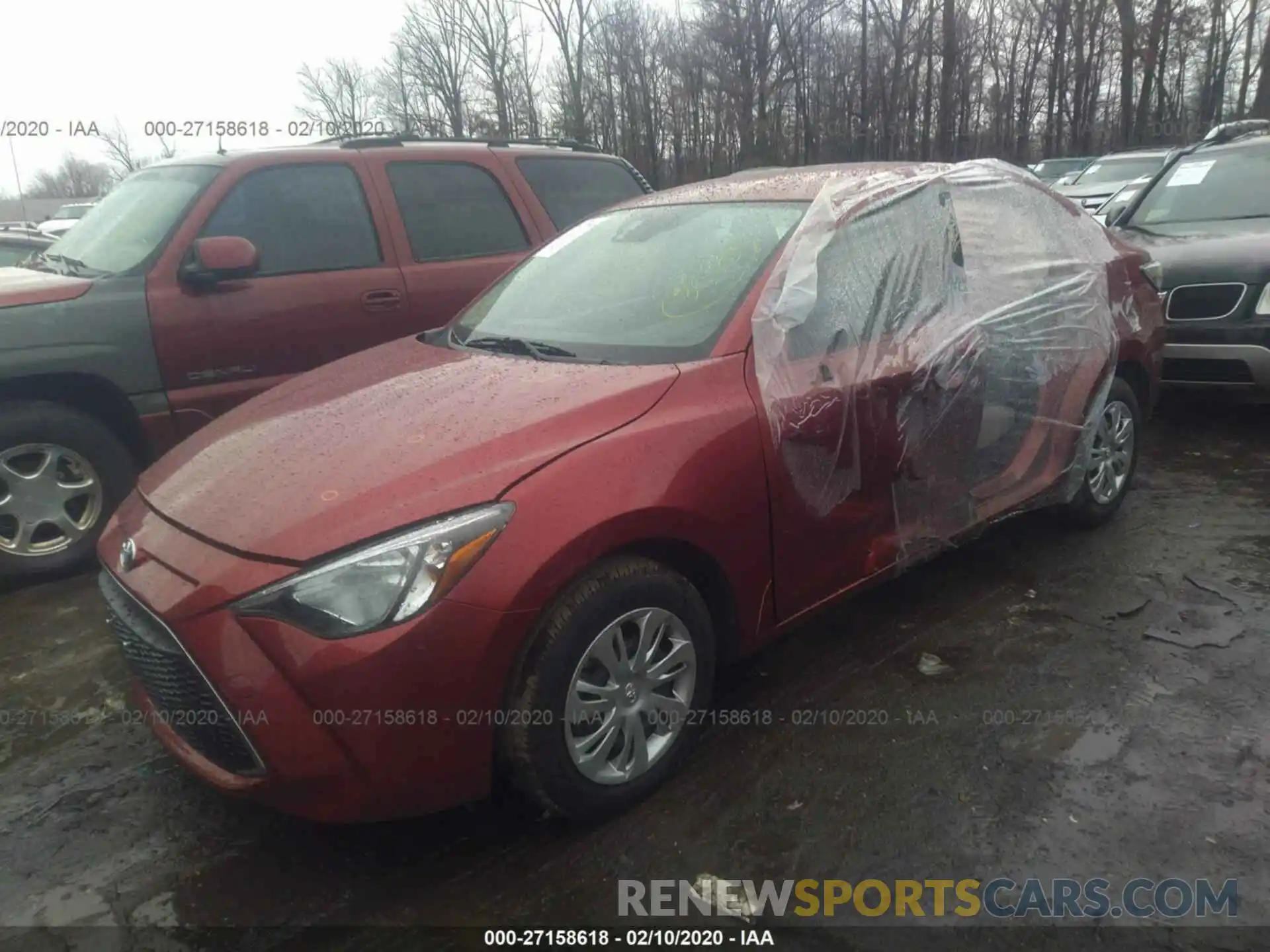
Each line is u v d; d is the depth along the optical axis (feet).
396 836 8.75
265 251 15.89
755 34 89.66
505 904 7.91
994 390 11.88
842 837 8.47
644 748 8.84
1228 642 11.38
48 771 9.95
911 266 11.23
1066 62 110.42
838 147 92.68
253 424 9.96
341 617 7.30
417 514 7.60
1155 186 23.65
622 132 103.19
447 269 17.57
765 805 8.90
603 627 8.25
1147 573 13.28
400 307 17.01
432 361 10.91
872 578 10.94
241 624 7.42
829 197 10.91
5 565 13.94
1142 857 8.06
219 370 15.28
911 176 11.85
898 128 90.99
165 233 15.12
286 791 7.55
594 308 11.07
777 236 10.53
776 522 9.58
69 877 8.44
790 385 9.67
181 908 8.04
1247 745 9.46
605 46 100.83
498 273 18.13
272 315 15.65
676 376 9.17
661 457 8.57
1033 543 14.42
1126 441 14.93
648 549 8.65
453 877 8.23
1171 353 18.90
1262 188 21.39
